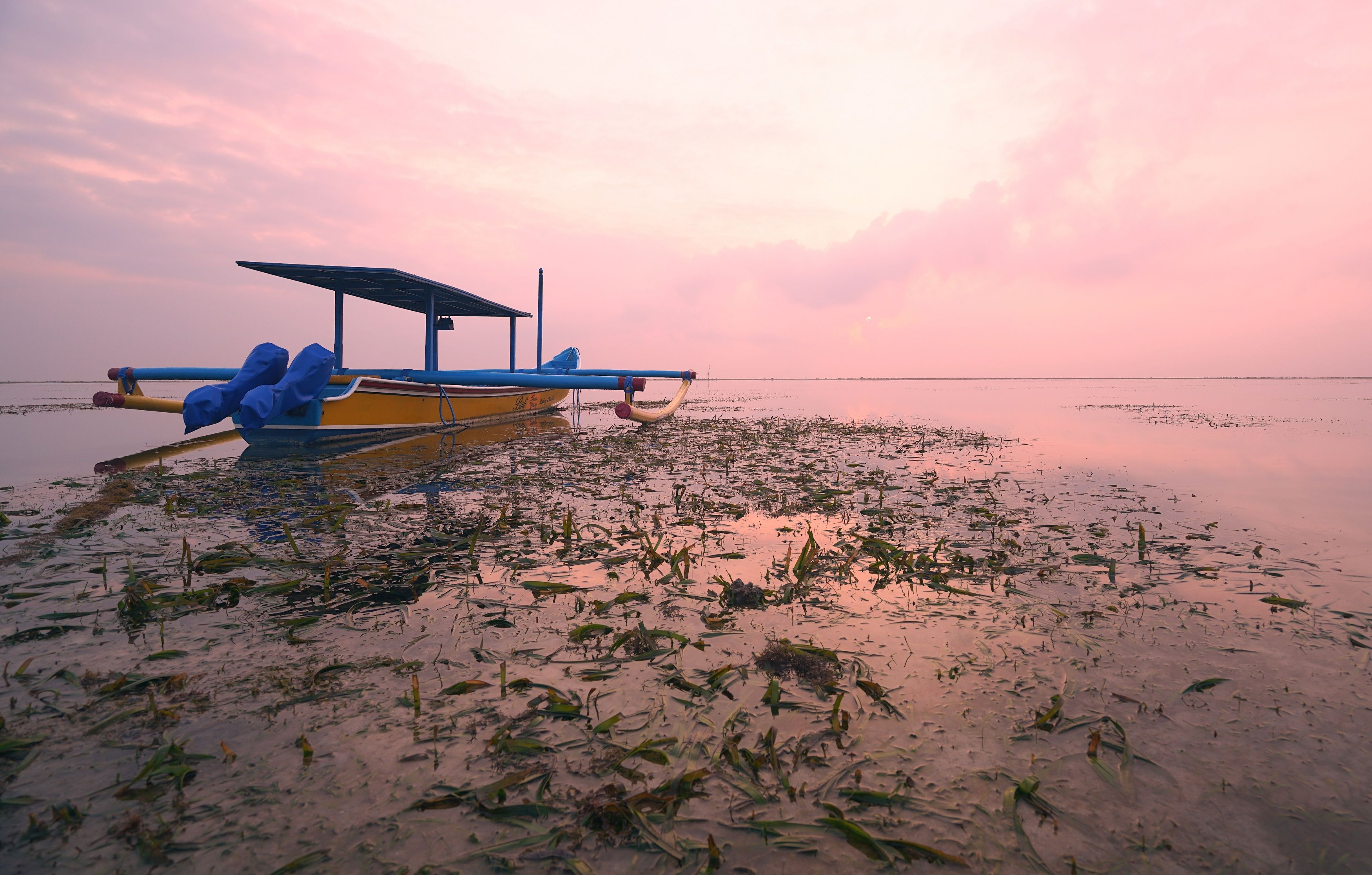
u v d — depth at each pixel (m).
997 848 1.66
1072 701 2.39
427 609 3.40
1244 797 1.85
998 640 2.96
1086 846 1.67
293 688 2.51
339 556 4.34
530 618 3.28
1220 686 2.49
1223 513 5.71
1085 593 3.60
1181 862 1.61
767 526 5.27
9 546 4.67
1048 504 6.14
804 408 24.86
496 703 2.39
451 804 1.83
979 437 12.69
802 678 2.59
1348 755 2.04
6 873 1.56
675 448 11.10
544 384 13.72
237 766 2.00
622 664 2.73
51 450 10.88
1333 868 1.58
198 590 3.61
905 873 1.58
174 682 2.52
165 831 1.71
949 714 2.30
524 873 1.58
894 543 4.73
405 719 2.28
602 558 4.36
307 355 10.55
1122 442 11.78
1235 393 42.81
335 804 1.83
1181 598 3.51
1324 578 3.84
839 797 1.86
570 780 1.95
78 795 1.87
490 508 6.03
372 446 11.26
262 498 6.54
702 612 3.34
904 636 3.02
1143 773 1.96
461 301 15.73
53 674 2.63
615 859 1.63
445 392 14.38
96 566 4.17
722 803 1.84
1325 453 9.90
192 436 13.48
